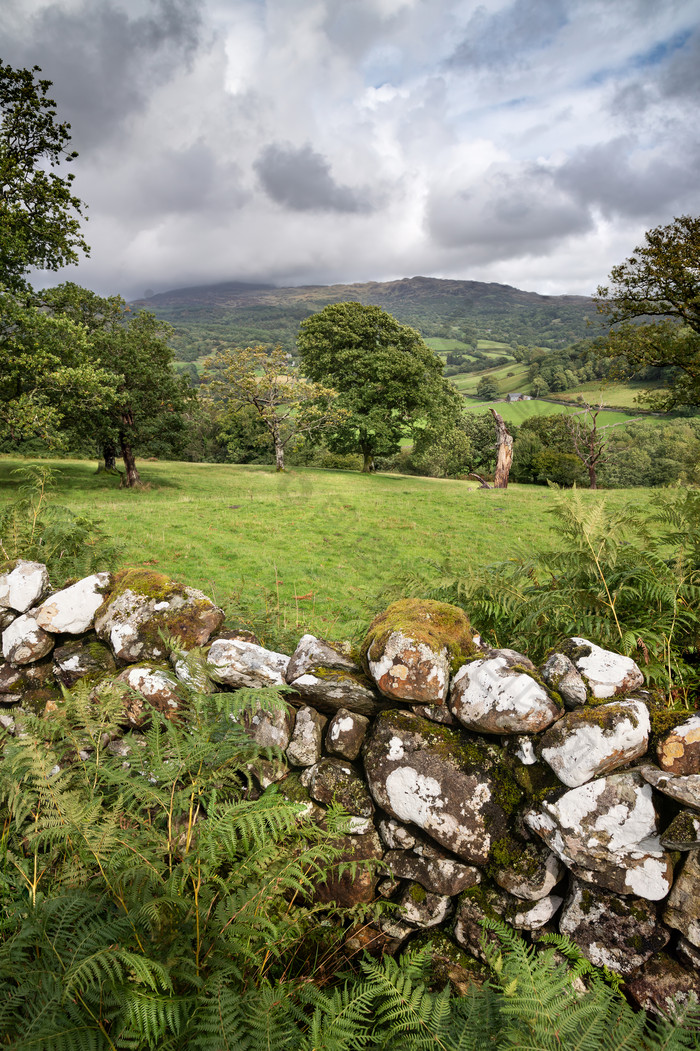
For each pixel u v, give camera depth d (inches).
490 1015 74.3
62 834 79.9
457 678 97.3
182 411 1304.1
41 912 74.5
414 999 73.2
